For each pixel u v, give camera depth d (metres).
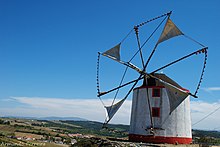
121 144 22.77
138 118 26.61
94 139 24.78
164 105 25.77
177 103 24.83
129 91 27.53
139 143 23.66
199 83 24.45
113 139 25.92
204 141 33.75
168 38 26.80
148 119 26.02
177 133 25.47
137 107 27.00
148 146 22.88
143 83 27.28
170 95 25.44
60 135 187.88
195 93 24.44
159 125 25.58
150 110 26.06
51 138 166.25
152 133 25.42
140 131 26.17
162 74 26.64
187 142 25.91
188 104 26.92
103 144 23.33
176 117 25.75
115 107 27.50
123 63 26.42
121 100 27.56
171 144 24.27
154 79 26.56
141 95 26.89
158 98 26.02
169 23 26.52
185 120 26.19
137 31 26.53
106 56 26.59
